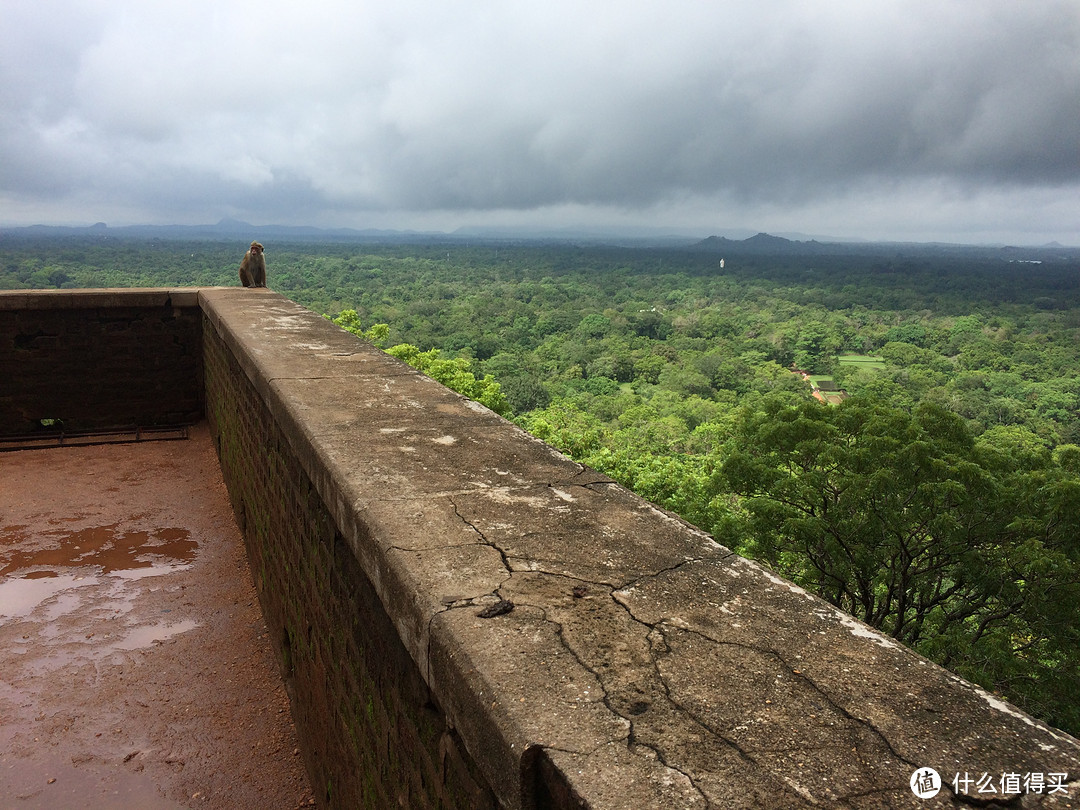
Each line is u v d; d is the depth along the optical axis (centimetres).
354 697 221
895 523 890
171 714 365
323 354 407
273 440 373
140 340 811
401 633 152
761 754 98
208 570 513
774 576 151
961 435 1025
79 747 339
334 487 213
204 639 431
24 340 766
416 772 162
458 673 121
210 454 746
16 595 471
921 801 89
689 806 88
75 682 387
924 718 106
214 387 711
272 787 321
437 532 171
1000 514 883
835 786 92
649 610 136
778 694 111
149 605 466
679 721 104
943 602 998
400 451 234
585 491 200
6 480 663
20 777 320
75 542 548
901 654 123
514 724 104
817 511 998
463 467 219
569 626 129
